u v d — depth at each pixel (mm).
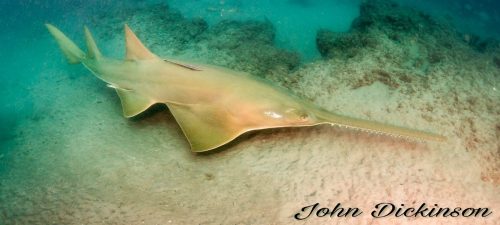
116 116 4629
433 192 3514
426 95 4773
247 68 5438
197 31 6992
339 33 6262
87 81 5574
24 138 4547
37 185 3789
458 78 5270
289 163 3719
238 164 3730
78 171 3883
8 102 5547
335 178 3570
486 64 6051
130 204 3443
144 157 3926
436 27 6832
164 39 6738
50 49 7023
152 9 8094
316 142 3918
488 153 4074
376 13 7000
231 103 3453
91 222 3332
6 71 6461
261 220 3230
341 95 4676
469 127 4352
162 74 3959
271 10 8922
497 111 4738
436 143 4008
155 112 4508
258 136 3996
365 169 3660
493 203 3541
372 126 3326
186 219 3266
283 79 5027
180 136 4141
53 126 4652
